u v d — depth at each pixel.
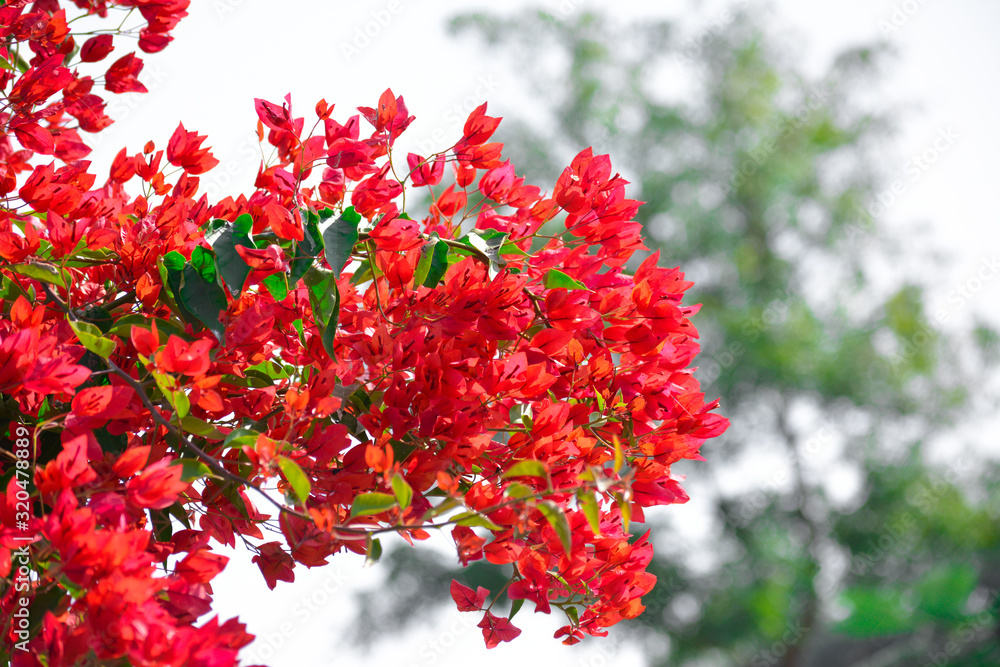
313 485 3.42
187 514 3.47
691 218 17.67
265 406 3.44
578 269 3.53
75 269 3.50
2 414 3.38
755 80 18.48
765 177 17.89
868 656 21.70
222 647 3.26
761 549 17.55
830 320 18.17
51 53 3.62
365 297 3.49
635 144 18.47
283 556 3.47
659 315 3.50
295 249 3.39
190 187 3.60
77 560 3.25
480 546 3.39
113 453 3.39
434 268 3.44
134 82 3.69
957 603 20.11
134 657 3.22
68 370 3.32
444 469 3.41
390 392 3.42
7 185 3.48
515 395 3.44
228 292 3.44
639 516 3.51
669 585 17.19
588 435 3.51
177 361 3.32
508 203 3.57
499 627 3.46
